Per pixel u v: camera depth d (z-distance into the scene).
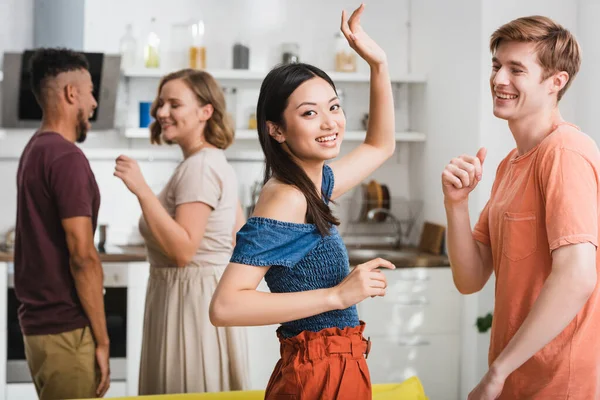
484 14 3.81
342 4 4.84
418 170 4.74
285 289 1.56
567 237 1.64
